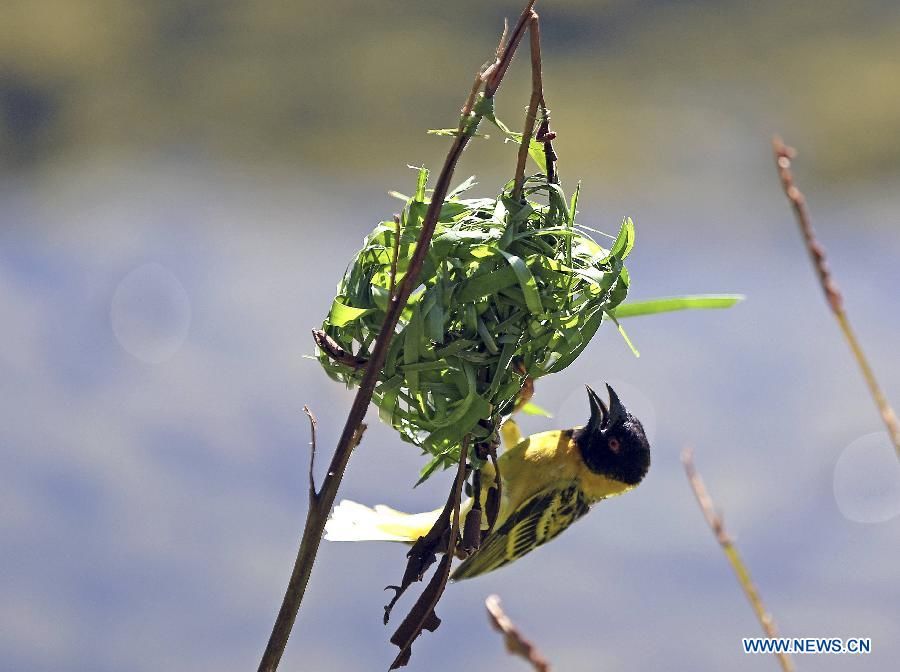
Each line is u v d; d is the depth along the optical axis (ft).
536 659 10.96
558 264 14.24
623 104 60.13
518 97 60.59
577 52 61.87
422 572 14.21
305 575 12.64
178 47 63.41
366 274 14.47
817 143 59.11
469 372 14.03
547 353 14.56
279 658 12.63
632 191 58.03
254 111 61.87
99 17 63.26
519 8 63.62
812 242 10.67
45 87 61.82
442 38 62.90
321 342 13.82
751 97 60.59
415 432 14.69
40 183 59.72
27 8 62.59
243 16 63.77
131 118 61.72
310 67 62.64
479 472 14.94
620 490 21.66
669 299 15.64
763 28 62.39
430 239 12.75
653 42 62.08
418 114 61.21
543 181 14.49
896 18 61.87
